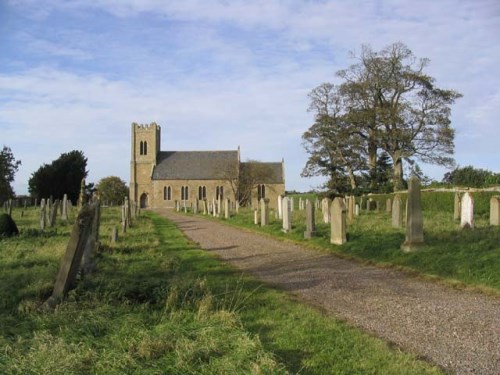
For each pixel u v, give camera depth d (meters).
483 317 8.47
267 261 15.71
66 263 9.17
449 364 6.24
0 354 6.14
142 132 102.94
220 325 7.32
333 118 58.31
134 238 22.11
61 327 7.31
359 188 55.88
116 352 6.17
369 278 12.30
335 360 6.31
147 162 102.88
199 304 8.60
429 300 9.77
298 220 29.47
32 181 78.50
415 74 54.88
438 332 7.62
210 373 5.64
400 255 14.43
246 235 25.41
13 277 11.45
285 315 8.50
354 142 55.75
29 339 6.77
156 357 6.14
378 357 6.38
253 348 6.27
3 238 20.55
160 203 101.12
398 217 22.80
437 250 13.91
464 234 15.84
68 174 77.81
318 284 11.59
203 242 22.03
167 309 8.49
